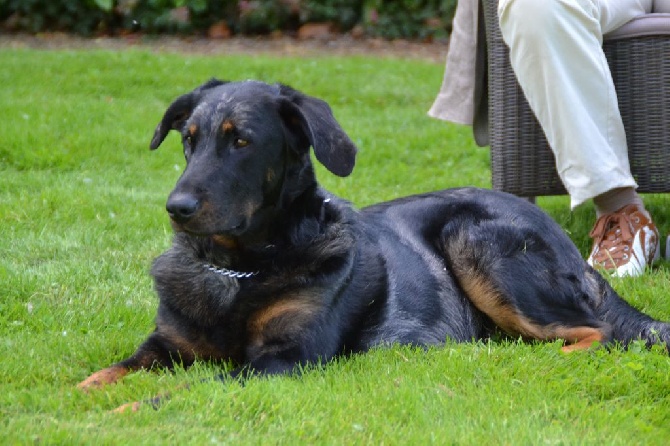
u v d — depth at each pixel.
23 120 15.70
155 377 6.39
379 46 25.33
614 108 9.45
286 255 6.80
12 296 8.41
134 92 18.91
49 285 8.67
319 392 6.00
